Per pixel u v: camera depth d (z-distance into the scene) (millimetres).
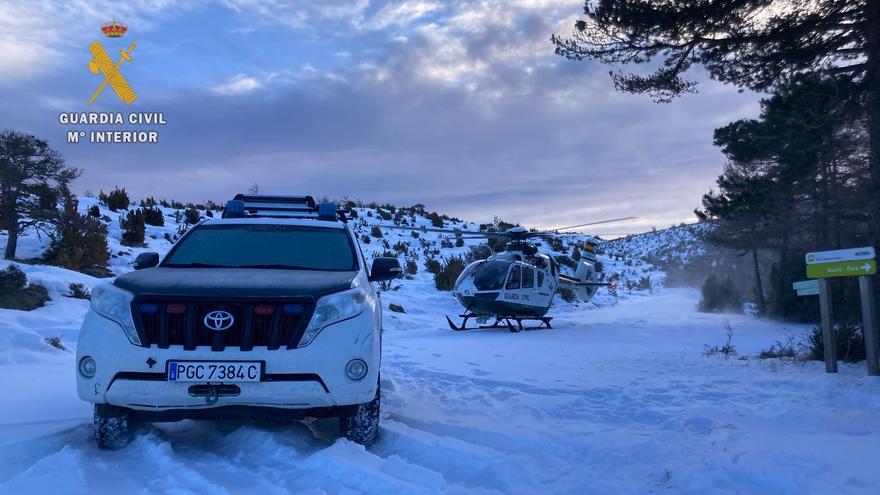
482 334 14758
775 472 3549
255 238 5328
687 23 9938
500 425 5223
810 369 7961
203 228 5465
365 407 4312
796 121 8422
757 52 10500
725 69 10781
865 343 7273
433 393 7000
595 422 5488
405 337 14289
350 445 4016
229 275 4402
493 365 9289
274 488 3404
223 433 4652
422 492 3225
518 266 15680
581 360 9906
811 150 8688
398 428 4832
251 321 3938
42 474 3400
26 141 15602
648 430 5086
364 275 4941
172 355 3854
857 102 8391
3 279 11336
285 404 3943
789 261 17969
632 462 4066
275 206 6164
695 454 4152
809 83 8398
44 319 10289
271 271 4691
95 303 4082
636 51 10891
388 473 3592
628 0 9984
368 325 4176
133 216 21547
